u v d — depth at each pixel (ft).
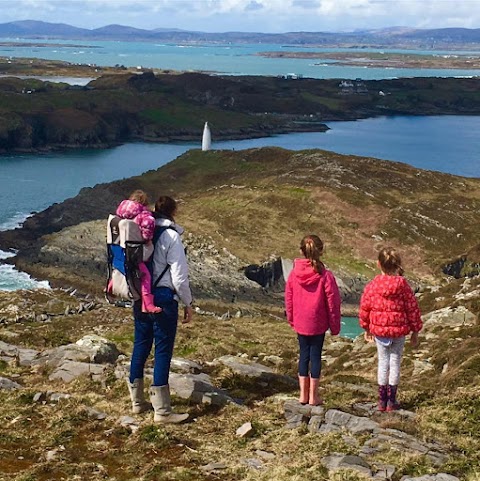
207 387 38.50
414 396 37.22
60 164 442.09
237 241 230.07
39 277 202.90
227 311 186.19
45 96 640.58
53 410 34.96
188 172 339.16
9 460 28.37
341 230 238.89
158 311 31.94
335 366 78.79
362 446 29.58
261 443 30.76
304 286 34.60
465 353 65.10
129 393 38.24
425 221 245.04
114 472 27.45
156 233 32.19
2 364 47.60
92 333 89.71
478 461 27.96
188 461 28.50
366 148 529.04
